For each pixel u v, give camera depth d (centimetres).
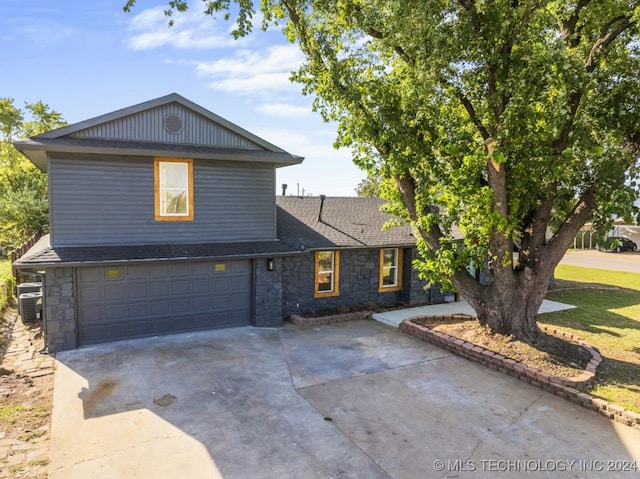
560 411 650
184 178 1052
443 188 956
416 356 899
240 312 1113
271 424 591
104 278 937
